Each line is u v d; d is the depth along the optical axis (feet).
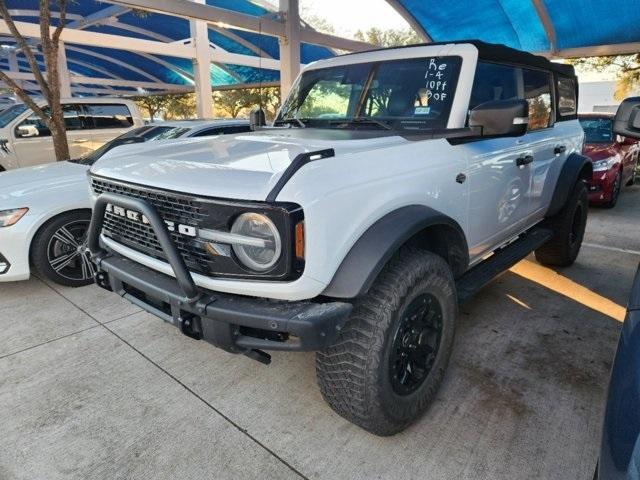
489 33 40.45
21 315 11.88
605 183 23.26
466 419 7.82
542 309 12.01
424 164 7.45
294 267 5.64
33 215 12.60
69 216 13.20
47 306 12.41
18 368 9.49
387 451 7.14
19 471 6.86
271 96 75.41
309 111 10.83
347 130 9.39
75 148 27.50
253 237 5.76
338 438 7.45
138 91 90.74
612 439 3.72
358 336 6.46
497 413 7.97
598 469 3.94
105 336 10.78
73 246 13.46
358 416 6.84
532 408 8.09
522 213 11.27
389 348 6.60
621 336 4.43
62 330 11.08
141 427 7.75
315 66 11.29
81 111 27.86
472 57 8.95
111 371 9.37
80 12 43.57
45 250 13.00
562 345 10.19
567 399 8.33
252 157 6.60
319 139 7.92
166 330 11.05
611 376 4.20
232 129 20.39
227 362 9.67
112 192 7.51
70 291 13.44
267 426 7.75
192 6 28.76
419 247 7.94
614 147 24.45
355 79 10.18
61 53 41.60
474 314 11.69
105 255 8.07
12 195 12.65
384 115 9.55
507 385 8.74
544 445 7.23
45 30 22.17
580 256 16.46
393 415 7.01
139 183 6.81
